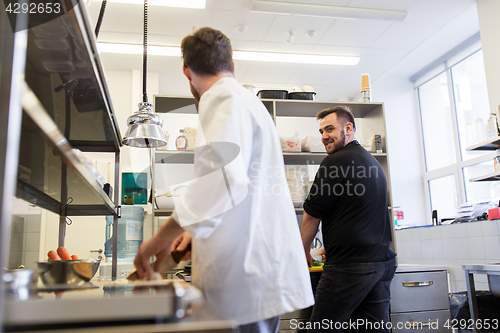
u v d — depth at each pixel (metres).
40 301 0.51
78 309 0.51
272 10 3.64
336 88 5.46
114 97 4.71
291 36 4.12
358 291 2.02
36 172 1.28
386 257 2.12
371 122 3.37
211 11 3.75
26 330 0.51
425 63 5.15
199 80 1.19
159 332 0.51
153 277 0.98
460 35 4.44
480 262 3.46
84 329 0.52
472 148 3.28
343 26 4.07
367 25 4.07
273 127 1.17
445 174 4.98
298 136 3.10
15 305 0.50
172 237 0.99
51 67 1.11
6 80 0.58
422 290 2.63
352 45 4.44
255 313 0.99
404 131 5.47
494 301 2.47
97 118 1.58
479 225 3.48
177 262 1.15
